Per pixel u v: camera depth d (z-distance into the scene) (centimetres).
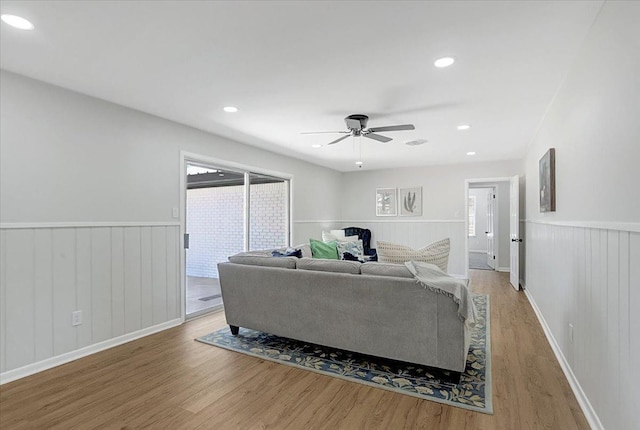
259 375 266
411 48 228
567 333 263
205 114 370
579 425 201
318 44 223
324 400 229
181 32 209
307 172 673
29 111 274
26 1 177
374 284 266
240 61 248
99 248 321
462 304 235
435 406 221
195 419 208
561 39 215
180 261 402
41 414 214
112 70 262
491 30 205
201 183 461
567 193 267
